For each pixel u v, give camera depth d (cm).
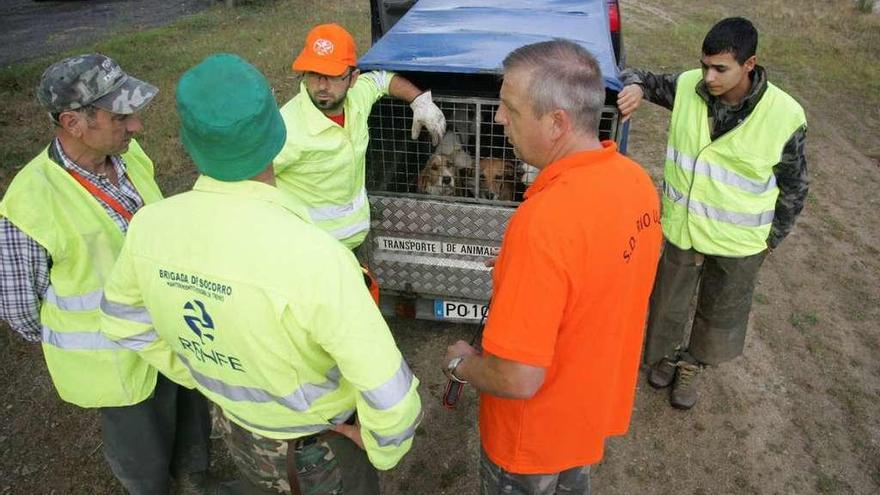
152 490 262
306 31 999
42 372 360
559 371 178
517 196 333
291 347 152
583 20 388
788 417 335
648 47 913
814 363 371
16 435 321
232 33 995
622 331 182
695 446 319
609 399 192
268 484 194
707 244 290
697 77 290
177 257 151
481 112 323
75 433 323
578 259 158
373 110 341
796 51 911
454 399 205
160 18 1196
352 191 295
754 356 376
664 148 627
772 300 422
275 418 171
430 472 305
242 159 142
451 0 442
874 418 334
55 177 210
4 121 650
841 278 445
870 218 520
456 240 335
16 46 989
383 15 562
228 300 147
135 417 245
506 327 161
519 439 191
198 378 174
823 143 645
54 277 218
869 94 770
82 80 198
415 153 350
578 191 161
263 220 146
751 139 269
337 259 149
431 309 362
